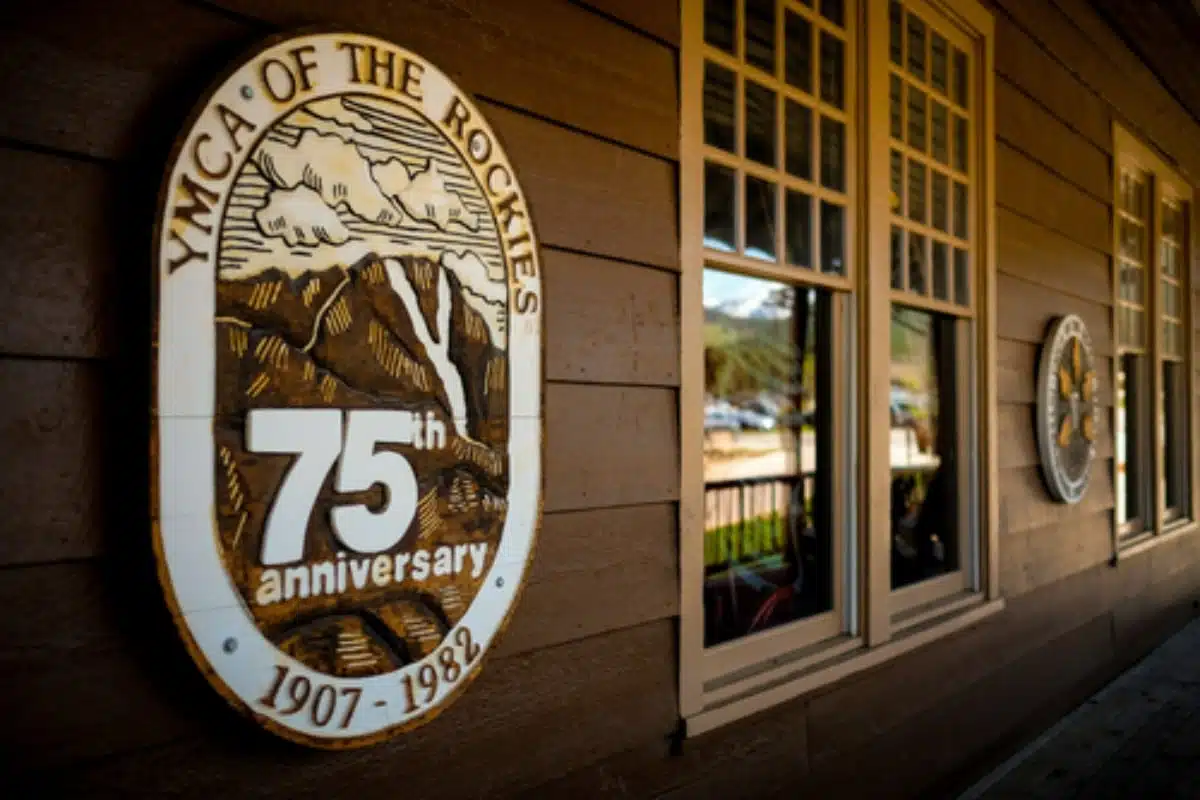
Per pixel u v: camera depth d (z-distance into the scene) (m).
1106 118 4.48
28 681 0.97
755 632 2.25
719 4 2.09
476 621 1.37
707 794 1.93
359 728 1.21
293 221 1.15
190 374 1.05
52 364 0.99
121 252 1.04
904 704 2.69
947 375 3.20
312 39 1.18
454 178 1.36
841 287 2.45
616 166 1.73
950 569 3.17
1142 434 5.24
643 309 1.78
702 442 1.92
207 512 1.06
